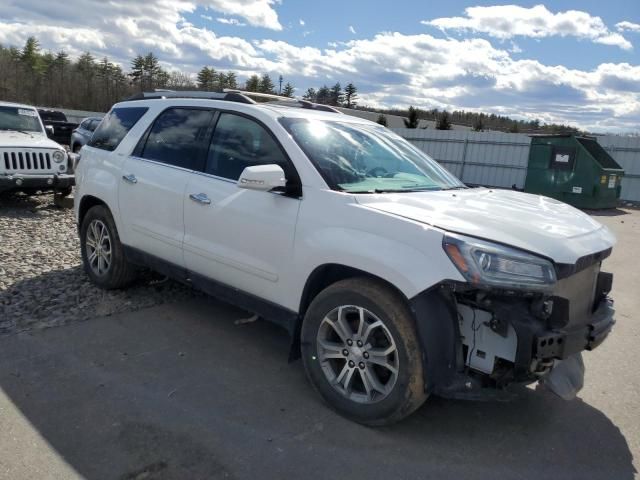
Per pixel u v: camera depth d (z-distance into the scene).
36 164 9.53
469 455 2.97
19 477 2.55
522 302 2.84
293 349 3.56
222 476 2.65
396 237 2.96
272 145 3.73
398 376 2.95
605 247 3.19
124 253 4.98
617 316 5.68
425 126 58.78
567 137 16.61
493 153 23.00
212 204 3.95
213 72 79.25
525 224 3.08
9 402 3.21
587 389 3.89
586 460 3.00
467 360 3.01
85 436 2.91
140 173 4.65
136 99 5.28
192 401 3.35
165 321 4.64
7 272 5.69
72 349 3.98
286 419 3.20
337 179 3.49
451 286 2.74
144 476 2.62
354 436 3.06
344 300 3.15
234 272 3.86
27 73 81.69
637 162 18.91
